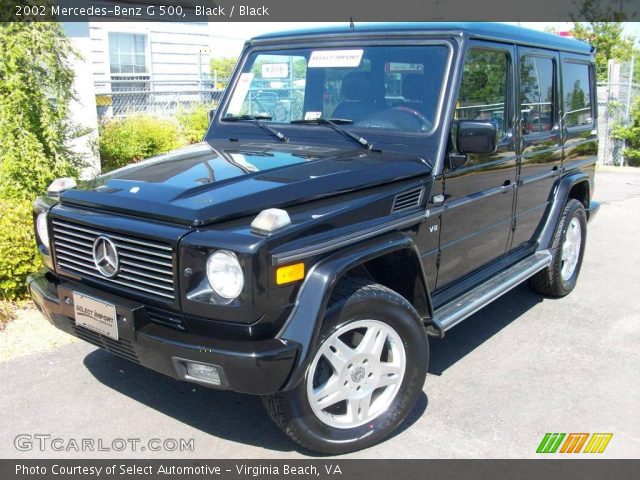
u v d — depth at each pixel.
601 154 15.04
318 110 4.18
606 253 7.27
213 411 3.67
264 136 4.28
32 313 5.00
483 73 4.02
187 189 3.05
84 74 8.55
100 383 3.95
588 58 5.91
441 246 3.83
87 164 7.00
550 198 5.35
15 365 4.16
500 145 4.30
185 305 2.79
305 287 2.86
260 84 4.48
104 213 3.11
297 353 2.77
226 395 3.86
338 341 3.05
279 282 2.74
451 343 4.69
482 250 4.38
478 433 3.48
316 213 3.00
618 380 4.12
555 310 5.40
